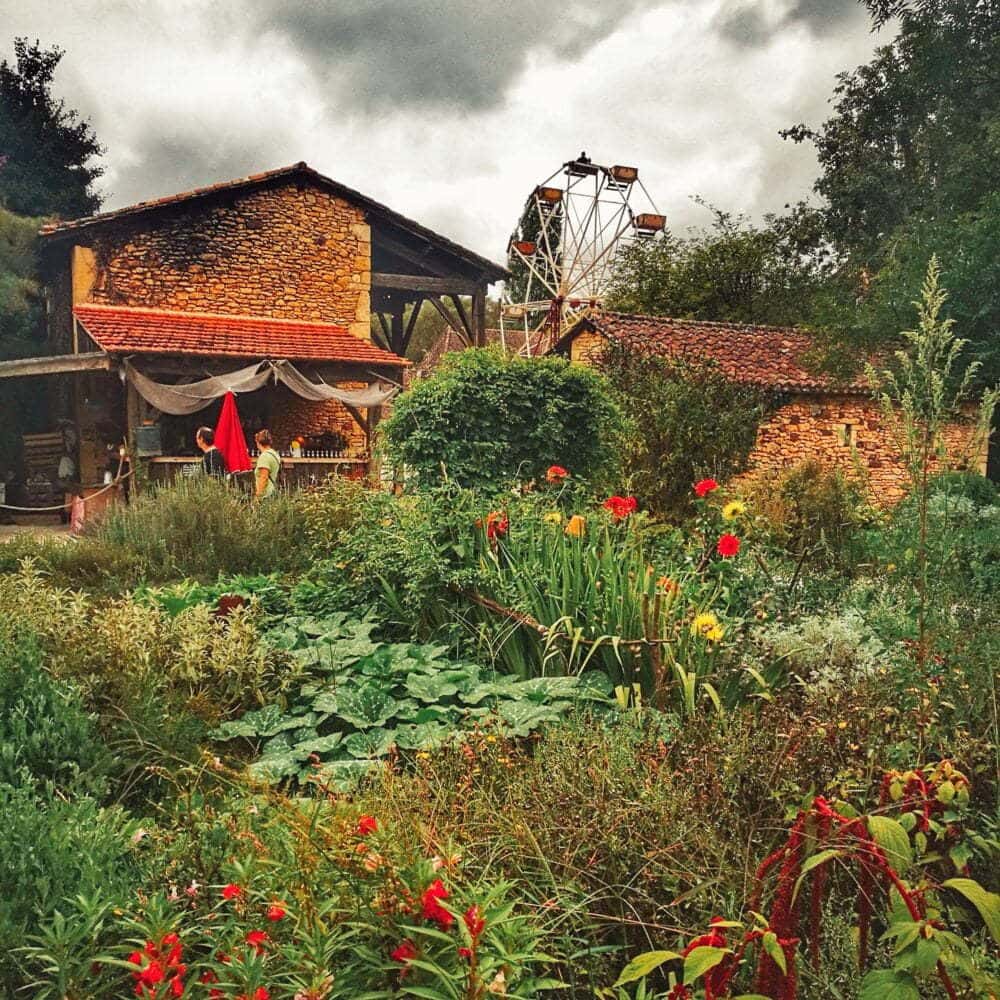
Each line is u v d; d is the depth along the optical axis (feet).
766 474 40.01
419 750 10.61
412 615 16.48
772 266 105.19
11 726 9.91
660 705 12.64
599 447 34.71
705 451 36.22
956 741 8.24
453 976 5.30
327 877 6.13
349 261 70.13
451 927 5.67
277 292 67.56
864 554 21.17
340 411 70.64
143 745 10.77
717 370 39.24
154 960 5.34
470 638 15.61
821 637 13.09
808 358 59.31
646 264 107.96
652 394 37.01
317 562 21.70
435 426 32.65
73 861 6.77
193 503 27.84
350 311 70.28
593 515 19.19
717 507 18.24
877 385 11.75
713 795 7.84
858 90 74.28
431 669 13.84
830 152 80.18
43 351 86.12
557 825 7.57
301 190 68.13
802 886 6.79
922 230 53.11
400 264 79.15
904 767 8.21
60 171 106.63
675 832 7.34
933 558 11.17
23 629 12.89
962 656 9.60
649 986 6.75
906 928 4.63
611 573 15.07
